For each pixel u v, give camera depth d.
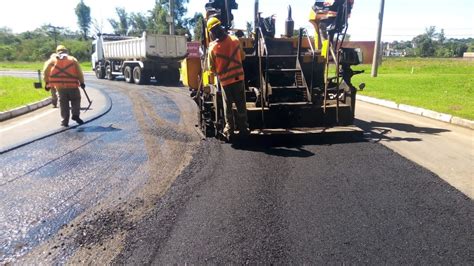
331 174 4.79
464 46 74.00
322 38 7.86
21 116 9.50
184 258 2.99
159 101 12.09
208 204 3.96
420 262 2.91
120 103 11.65
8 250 3.18
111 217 3.72
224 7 7.41
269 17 8.29
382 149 5.85
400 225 3.47
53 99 10.82
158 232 3.40
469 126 7.44
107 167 5.23
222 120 6.55
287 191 4.27
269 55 7.55
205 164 5.27
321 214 3.70
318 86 7.46
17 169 5.21
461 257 2.97
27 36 71.94
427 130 7.22
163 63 19.27
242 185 4.46
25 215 3.81
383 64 35.38
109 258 3.02
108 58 23.19
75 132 7.46
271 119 6.59
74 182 4.69
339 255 3.00
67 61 7.86
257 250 3.08
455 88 13.91
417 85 15.20
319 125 6.76
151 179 4.73
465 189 4.31
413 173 4.79
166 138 6.84
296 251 3.06
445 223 3.51
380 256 2.98
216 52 5.92
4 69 37.06
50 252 3.14
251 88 7.01
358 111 9.62
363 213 3.71
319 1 7.86
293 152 5.77
